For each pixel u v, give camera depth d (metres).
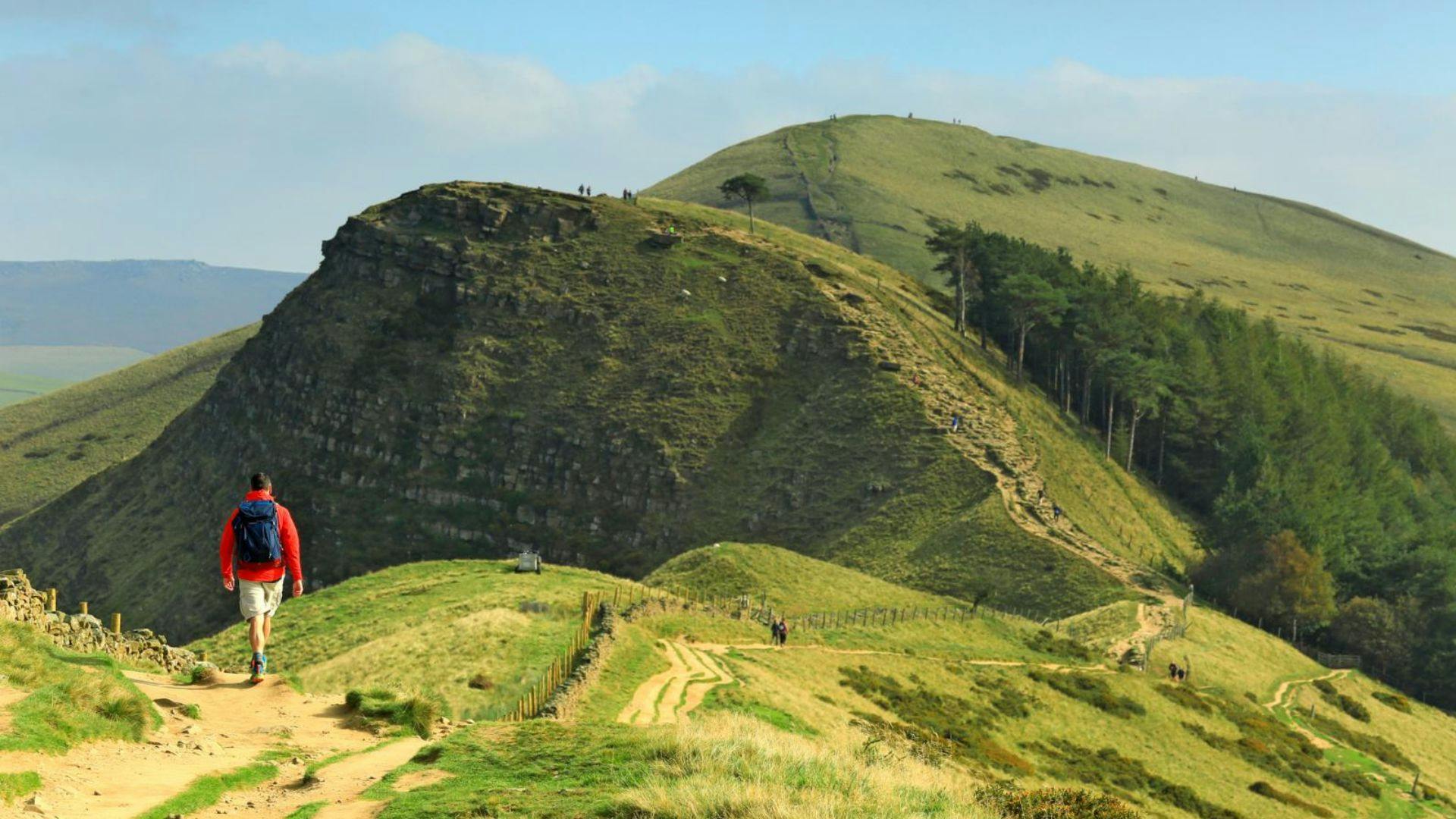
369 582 85.00
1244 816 60.09
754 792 12.52
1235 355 199.50
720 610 76.00
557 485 155.50
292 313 186.25
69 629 25.80
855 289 183.25
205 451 179.62
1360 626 127.06
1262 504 142.75
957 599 109.69
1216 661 99.69
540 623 50.94
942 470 140.12
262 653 17.30
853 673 63.06
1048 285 175.25
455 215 194.25
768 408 162.00
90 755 12.16
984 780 27.31
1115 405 184.62
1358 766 81.56
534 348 174.25
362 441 163.88
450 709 37.00
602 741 15.08
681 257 189.88
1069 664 85.81
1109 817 17.97
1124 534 143.25
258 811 11.49
